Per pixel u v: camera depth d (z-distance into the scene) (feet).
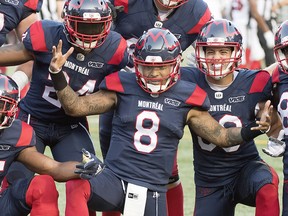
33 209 61.31
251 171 65.72
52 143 70.44
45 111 69.00
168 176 64.44
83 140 70.23
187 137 119.34
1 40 73.87
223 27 65.21
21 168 67.72
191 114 64.44
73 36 64.80
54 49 61.62
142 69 62.95
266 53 159.33
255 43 159.43
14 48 67.41
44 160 63.31
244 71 67.77
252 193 64.85
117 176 63.21
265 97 66.64
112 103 64.59
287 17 165.27
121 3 73.36
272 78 66.18
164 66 62.59
